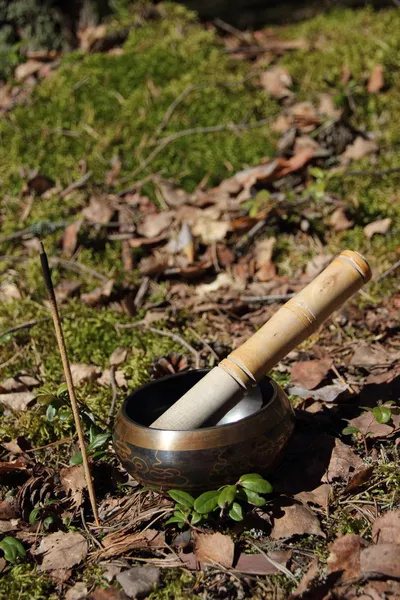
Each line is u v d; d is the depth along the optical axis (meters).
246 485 0.73
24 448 0.85
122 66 1.32
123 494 0.79
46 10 1.43
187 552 0.73
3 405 0.89
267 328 0.76
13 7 1.43
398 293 1.01
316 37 1.42
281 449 0.76
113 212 1.15
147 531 0.75
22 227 1.15
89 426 0.82
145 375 0.91
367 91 1.27
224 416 0.79
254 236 1.11
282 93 1.28
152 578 0.71
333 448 0.79
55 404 0.82
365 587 0.68
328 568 0.70
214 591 0.70
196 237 1.12
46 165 1.22
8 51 1.43
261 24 1.61
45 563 0.73
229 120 1.25
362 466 0.78
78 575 0.72
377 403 0.83
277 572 0.71
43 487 0.79
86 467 0.75
